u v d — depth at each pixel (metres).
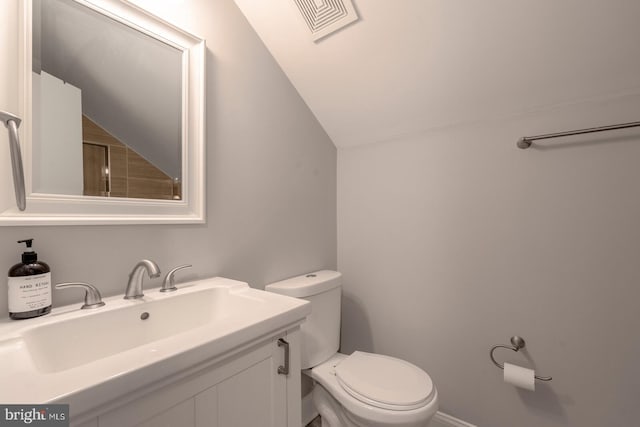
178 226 1.03
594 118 1.12
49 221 0.74
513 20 1.05
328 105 1.64
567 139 1.18
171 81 1.02
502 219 1.33
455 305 1.45
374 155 1.74
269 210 1.40
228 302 0.95
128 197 0.91
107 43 0.87
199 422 0.59
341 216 1.89
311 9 1.24
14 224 0.68
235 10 1.26
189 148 1.06
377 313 1.73
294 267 1.55
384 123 1.63
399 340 1.65
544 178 1.23
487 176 1.36
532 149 1.25
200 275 1.10
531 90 1.21
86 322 0.71
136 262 0.92
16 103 0.71
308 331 1.34
